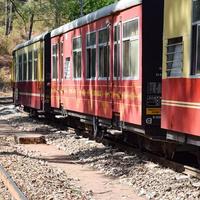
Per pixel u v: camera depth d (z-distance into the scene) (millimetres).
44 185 10008
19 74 29906
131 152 14312
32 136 18828
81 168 12781
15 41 64062
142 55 12414
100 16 15258
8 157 13625
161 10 12500
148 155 13312
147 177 11023
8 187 9984
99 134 16750
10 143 17734
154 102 12500
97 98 15773
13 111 33000
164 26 11070
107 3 42531
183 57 10234
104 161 13266
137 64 12680
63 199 8938
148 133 12469
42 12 52156
